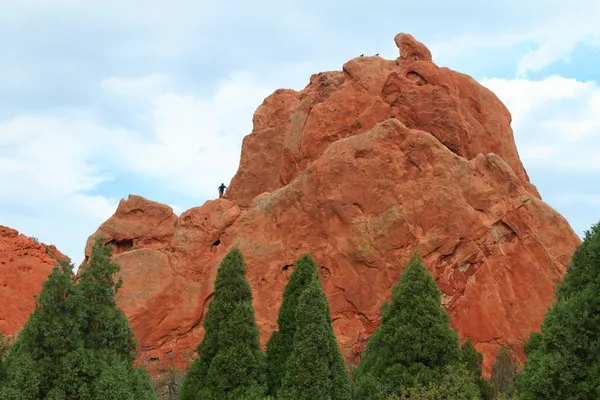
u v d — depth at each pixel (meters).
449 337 31.38
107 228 54.06
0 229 57.12
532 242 49.00
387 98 55.72
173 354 50.00
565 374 24.45
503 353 42.28
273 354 33.34
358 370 34.31
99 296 27.67
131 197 54.50
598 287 25.78
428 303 31.80
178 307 50.94
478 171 50.62
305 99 59.94
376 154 50.72
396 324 31.78
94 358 25.91
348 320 49.19
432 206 49.50
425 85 55.38
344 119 56.00
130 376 27.28
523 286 48.31
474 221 49.28
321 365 29.47
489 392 36.50
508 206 49.78
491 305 47.94
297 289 34.28
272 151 66.38
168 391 44.44
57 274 26.23
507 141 58.53
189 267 52.06
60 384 25.05
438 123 54.09
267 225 52.53
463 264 49.00
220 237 53.19
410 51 57.78
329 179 50.84
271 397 30.11
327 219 50.69
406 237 49.03
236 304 32.47
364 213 50.12
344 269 49.50
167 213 54.25
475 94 57.72
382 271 48.81
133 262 51.66
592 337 24.89
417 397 29.34
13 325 52.56
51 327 25.48
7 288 53.88
